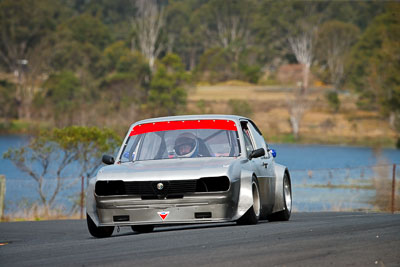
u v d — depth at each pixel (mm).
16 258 25906
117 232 37531
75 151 100438
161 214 31500
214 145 34844
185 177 31438
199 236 28453
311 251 22562
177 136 35531
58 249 28219
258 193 34062
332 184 128000
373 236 26281
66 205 91875
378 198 91125
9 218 78250
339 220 37438
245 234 28391
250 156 34938
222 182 31469
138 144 35844
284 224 33594
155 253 23828
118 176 32250
